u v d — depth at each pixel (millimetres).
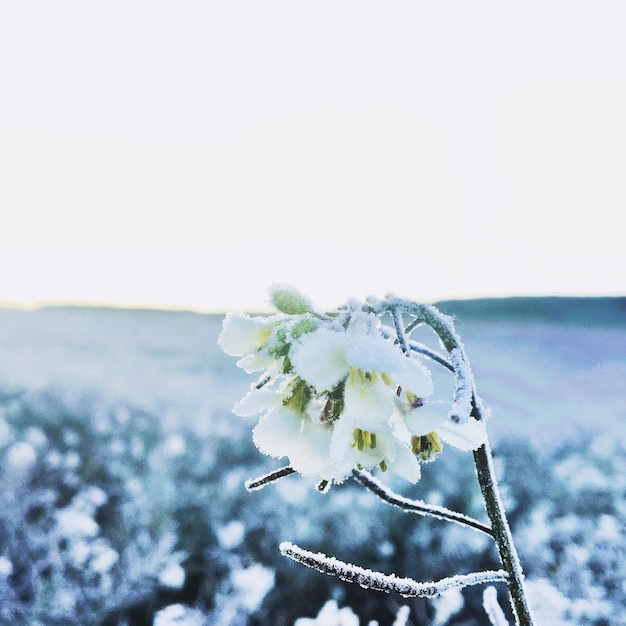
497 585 4801
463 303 27688
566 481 6773
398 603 4602
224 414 10398
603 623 4250
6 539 5199
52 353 17734
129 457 7863
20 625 4254
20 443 7238
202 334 22828
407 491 6559
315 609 4590
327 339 1195
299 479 6922
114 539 5488
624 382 12781
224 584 4605
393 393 1241
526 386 12594
